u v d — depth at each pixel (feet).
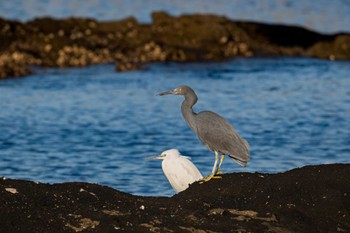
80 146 81.25
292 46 143.13
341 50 139.64
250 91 111.24
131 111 98.94
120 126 90.99
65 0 228.02
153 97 106.93
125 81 116.47
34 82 114.21
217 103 104.01
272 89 112.88
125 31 139.54
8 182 42.19
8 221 37.50
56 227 37.60
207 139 47.26
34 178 68.28
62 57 126.52
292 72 125.59
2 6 213.66
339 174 45.03
